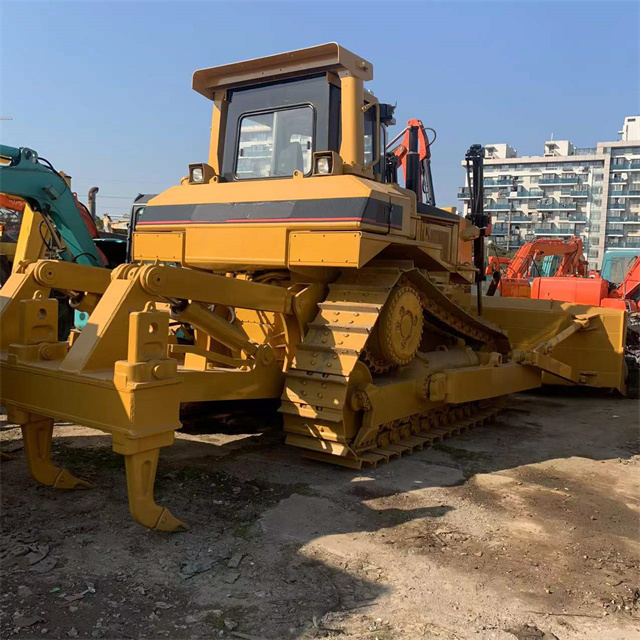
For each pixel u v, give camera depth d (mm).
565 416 7523
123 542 3588
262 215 5145
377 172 6195
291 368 4945
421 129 7754
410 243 5418
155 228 5781
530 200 101000
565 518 4270
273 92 5957
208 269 5715
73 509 3996
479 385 6094
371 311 4910
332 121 5609
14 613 2859
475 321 6727
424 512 4254
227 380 4625
